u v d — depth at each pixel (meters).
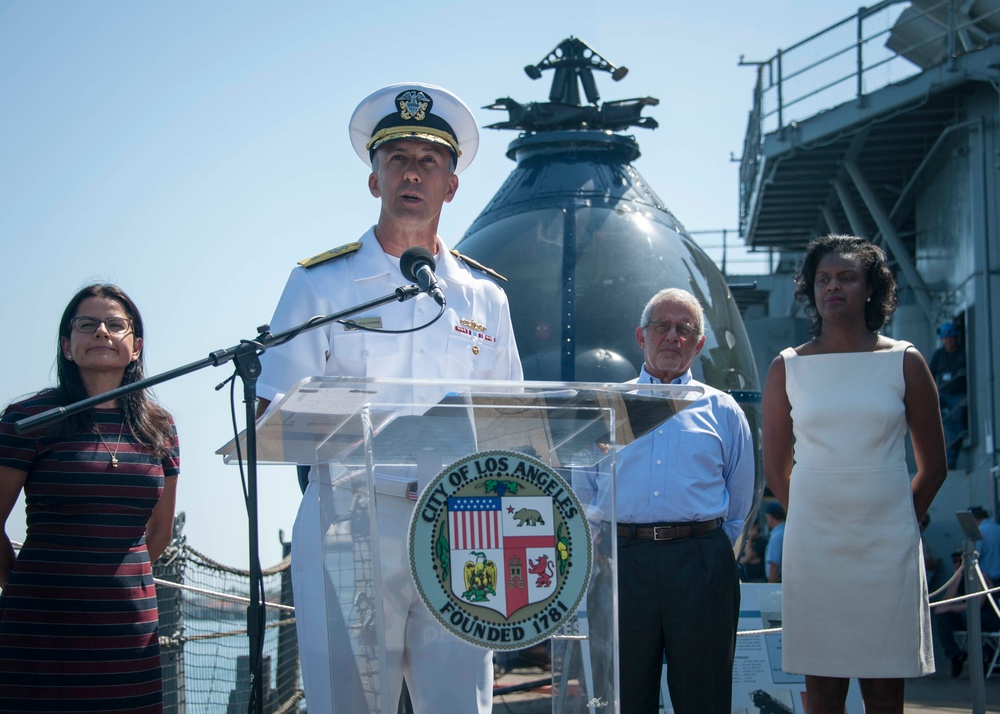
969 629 4.92
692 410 4.05
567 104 7.61
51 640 3.16
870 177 16.38
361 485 2.44
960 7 13.81
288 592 8.10
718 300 7.06
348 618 2.52
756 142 16.75
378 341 3.33
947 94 13.77
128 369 3.50
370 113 3.51
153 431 3.45
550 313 6.50
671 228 7.22
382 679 2.27
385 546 2.45
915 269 15.90
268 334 2.84
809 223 18.84
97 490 3.26
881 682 3.71
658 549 3.84
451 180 3.69
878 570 3.59
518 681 3.69
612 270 6.68
